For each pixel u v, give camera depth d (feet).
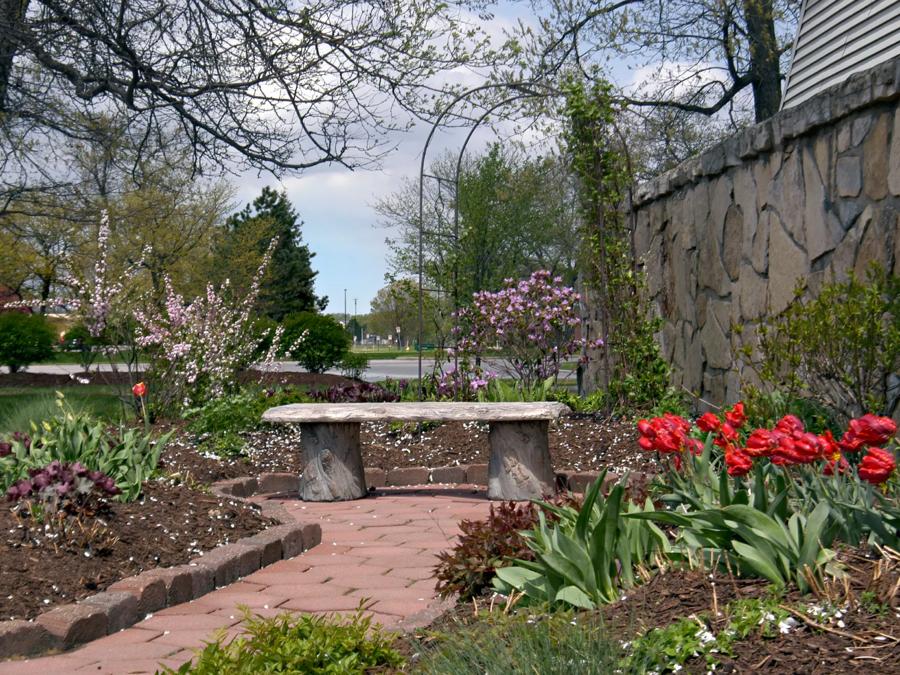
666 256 32.09
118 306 35.78
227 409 31.83
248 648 11.28
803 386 19.58
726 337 26.32
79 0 35.01
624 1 60.85
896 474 12.30
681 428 13.19
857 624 9.23
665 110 68.80
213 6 36.22
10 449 20.86
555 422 30.86
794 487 12.57
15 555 15.55
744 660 8.95
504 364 42.86
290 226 175.22
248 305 39.81
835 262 20.03
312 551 19.79
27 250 71.82
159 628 14.52
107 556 16.39
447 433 31.81
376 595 16.10
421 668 10.03
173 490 20.74
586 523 11.73
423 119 38.91
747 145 24.25
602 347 32.14
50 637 13.39
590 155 31.81
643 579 11.82
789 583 10.52
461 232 83.82
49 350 81.51
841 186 19.74
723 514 10.95
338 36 36.76
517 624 10.31
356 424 26.99
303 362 79.71
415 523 22.79
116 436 27.99
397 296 41.04
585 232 32.78
